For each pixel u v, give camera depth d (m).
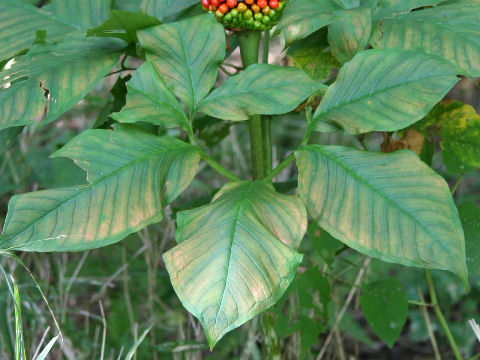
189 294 0.60
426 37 0.72
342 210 0.66
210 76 0.72
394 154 0.67
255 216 0.64
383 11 0.77
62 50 0.77
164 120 0.71
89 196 0.66
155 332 1.14
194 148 0.72
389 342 0.83
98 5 0.83
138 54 0.79
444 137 0.84
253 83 0.72
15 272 1.12
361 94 0.69
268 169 0.83
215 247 0.62
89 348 1.07
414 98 0.67
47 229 0.65
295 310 1.02
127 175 0.68
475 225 0.84
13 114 0.70
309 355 1.07
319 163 0.69
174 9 0.82
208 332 0.58
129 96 0.70
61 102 0.71
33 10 0.82
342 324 1.12
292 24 0.72
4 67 0.80
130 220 0.67
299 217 0.65
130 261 1.14
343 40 0.73
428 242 0.63
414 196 0.65
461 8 0.74
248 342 1.01
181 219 0.66
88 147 0.68
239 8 0.73
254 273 0.60
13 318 1.04
